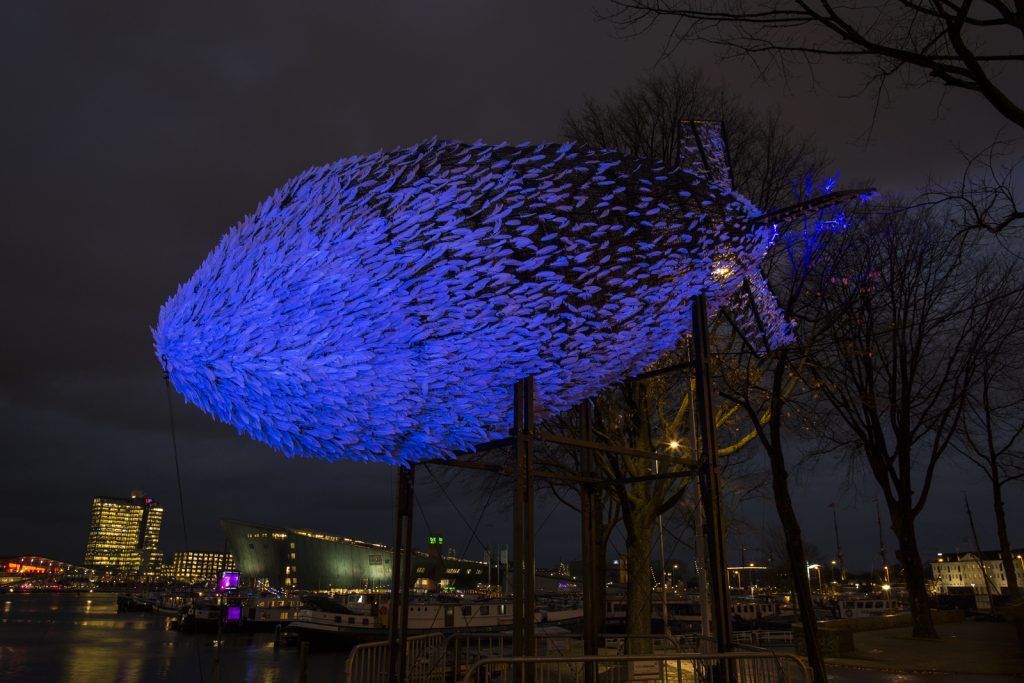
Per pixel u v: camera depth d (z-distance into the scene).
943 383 21.03
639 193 6.05
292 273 4.95
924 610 22.45
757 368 12.77
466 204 5.34
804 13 4.76
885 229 14.29
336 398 5.11
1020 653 17.66
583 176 5.84
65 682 37.75
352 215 5.18
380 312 5.09
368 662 9.39
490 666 9.30
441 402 5.79
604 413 17.72
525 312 5.62
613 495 17.75
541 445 13.68
